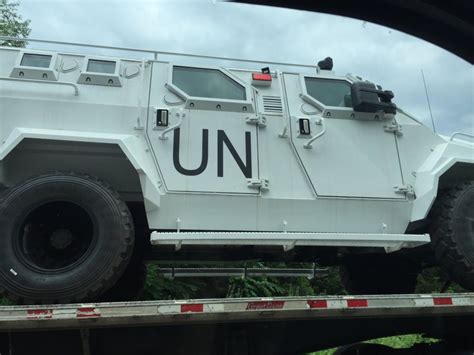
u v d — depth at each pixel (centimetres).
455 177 400
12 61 338
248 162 347
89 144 322
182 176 334
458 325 335
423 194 358
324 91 381
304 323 321
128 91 345
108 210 302
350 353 372
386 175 367
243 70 378
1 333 272
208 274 502
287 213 346
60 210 311
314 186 351
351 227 353
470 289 354
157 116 338
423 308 295
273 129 358
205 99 350
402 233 361
